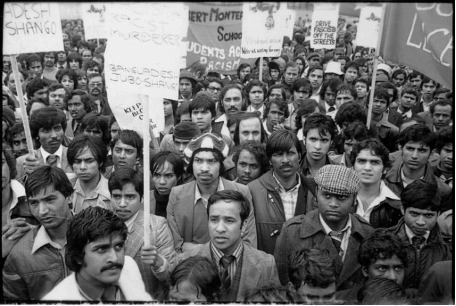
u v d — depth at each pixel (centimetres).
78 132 305
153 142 291
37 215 272
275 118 311
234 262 272
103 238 261
